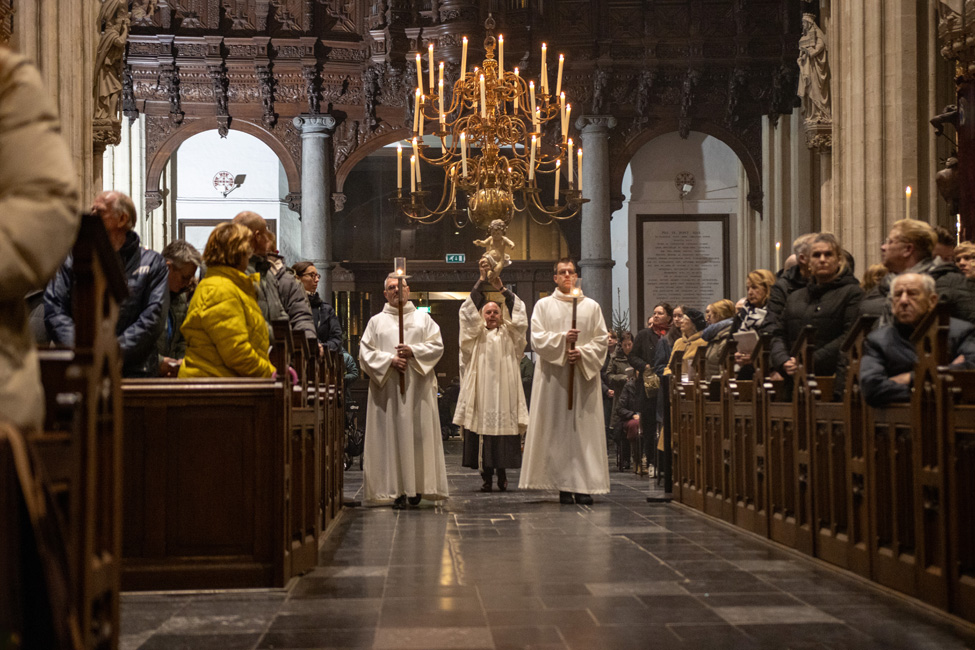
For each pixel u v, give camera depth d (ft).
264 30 64.85
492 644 12.91
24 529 6.63
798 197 63.98
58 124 7.34
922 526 15.17
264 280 21.56
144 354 18.62
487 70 35.04
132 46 64.28
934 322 14.69
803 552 20.53
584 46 65.16
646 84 65.41
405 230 73.51
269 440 16.98
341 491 30.58
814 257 21.86
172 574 16.76
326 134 65.82
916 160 41.16
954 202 32.65
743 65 64.75
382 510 29.96
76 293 8.25
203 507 16.92
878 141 41.57
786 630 13.61
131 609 15.29
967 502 13.94
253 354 17.71
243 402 16.96
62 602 6.60
